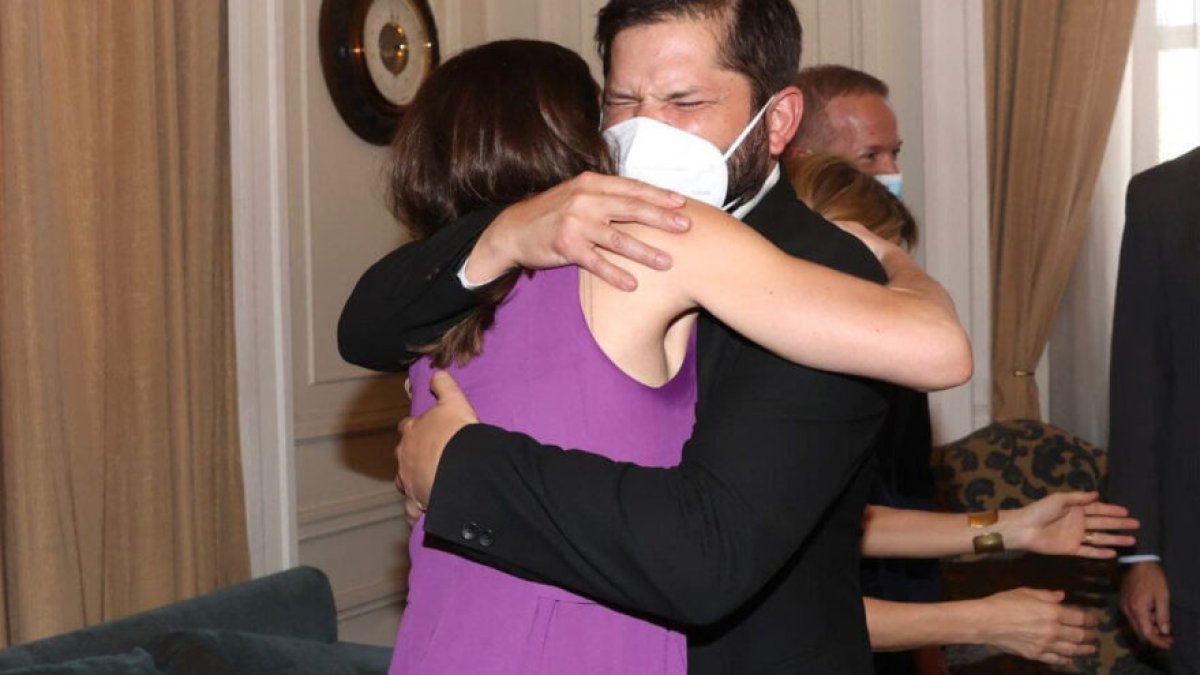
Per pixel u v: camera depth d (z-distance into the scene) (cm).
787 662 124
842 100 260
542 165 123
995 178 448
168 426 346
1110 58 434
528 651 112
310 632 276
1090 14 434
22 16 306
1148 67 436
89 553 324
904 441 207
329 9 441
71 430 320
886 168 261
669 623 119
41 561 309
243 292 379
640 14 132
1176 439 245
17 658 228
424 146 127
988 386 452
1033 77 441
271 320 388
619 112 135
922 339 110
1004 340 448
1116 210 446
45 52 314
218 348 373
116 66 332
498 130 124
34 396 309
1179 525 243
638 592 109
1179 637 242
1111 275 447
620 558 108
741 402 114
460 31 503
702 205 116
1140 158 438
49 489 310
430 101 129
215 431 370
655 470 112
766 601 125
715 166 129
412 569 123
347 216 452
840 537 129
